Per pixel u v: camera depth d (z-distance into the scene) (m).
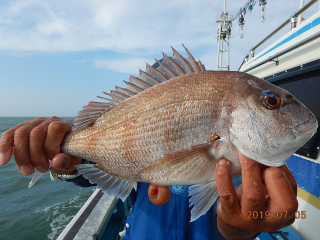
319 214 0.42
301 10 0.53
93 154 0.33
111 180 0.33
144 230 0.36
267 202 0.26
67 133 0.34
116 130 0.32
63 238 0.42
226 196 0.26
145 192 0.39
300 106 0.27
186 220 0.36
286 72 0.54
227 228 0.30
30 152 0.31
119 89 0.34
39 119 0.35
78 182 0.40
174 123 0.29
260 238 0.44
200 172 0.29
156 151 0.30
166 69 0.33
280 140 0.27
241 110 0.28
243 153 0.27
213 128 0.29
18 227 1.29
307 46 0.47
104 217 0.49
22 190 2.00
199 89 0.29
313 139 0.44
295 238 0.44
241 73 0.30
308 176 0.46
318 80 0.44
